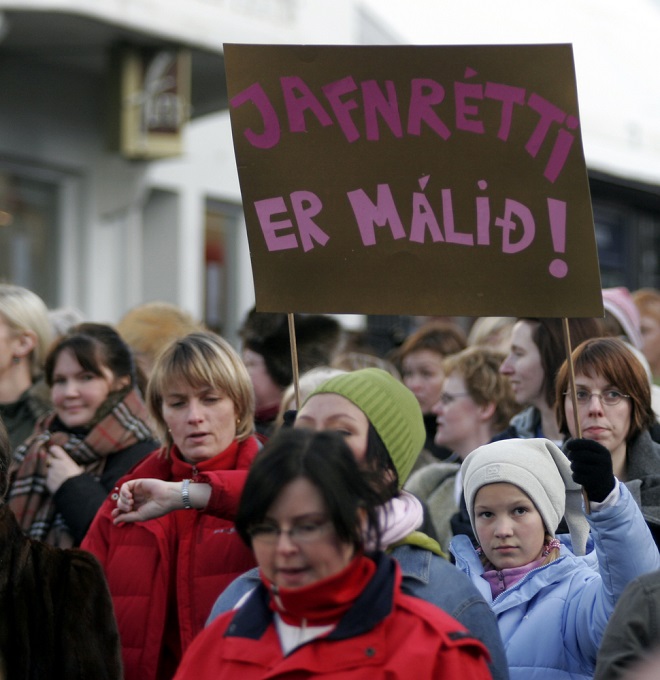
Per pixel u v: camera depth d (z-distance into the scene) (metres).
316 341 11.27
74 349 9.37
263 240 7.16
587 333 9.09
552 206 6.93
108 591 7.06
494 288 7.01
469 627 5.97
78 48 20.30
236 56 7.11
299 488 5.08
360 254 7.12
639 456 8.09
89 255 22.41
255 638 5.39
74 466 9.02
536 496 7.04
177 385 7.83
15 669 6.77
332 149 7.11
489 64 6.94
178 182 24.39
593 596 6.75
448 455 11.86
